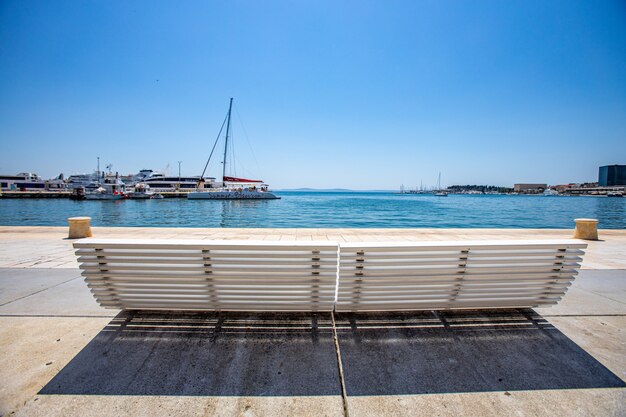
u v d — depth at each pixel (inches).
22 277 190.4
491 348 112.1
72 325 125.8
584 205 3275.1
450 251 120.0
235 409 83.3
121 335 118.0
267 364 101.7
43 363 101.0
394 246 117.2
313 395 88.7
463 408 84.4
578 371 99.8
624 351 111.0
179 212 2020.2
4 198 3476.9
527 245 122.3
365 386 92.5
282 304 122.3
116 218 1641.2
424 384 93.5
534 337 119.8
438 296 124.5
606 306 148.0
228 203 2847.0
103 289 122.3
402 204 3206.2
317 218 1545.3
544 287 128.0
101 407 83.0
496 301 128.6
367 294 121.6
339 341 115.1
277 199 3499.0
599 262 243.0
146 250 117.3
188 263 117.6
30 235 368.5
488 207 2721.5
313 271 117.5
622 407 84.7
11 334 119.1
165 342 113.5
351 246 116.1
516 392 90.4
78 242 116.6
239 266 117.2
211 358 104.6
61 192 3779.5
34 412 80.8
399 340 116.4
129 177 4982.8
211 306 123.3
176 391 89.4
